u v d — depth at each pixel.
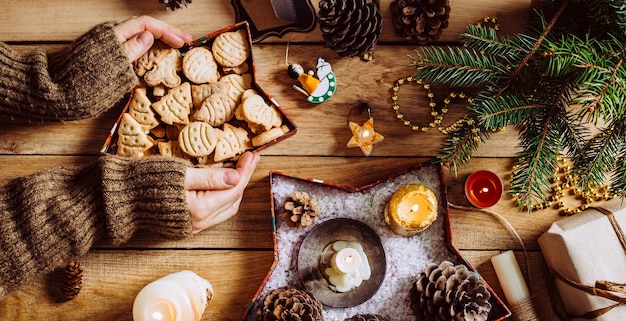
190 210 0.78
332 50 0.84
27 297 0.84
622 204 0.79
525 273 0.85
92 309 0.84
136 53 0.81
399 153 0.86
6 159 0.85
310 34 0.86
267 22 0.85
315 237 0.82
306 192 0.84
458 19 0.86
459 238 0.85
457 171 0.86
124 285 0.85
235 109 0.83
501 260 0.83
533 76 0.75
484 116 0.71
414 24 0.80
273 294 0.78
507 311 0.79
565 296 0.82
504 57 0.75
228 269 0.85
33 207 0.73
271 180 0.82
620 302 0.77
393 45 0.86
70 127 0.85
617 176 0.75
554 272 0.82
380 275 0.82
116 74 0.79
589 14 0.72
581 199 0.86
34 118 0.81
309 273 0.82
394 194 0.79
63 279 0.82
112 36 0.78
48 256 0.74
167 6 0.84
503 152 0.86
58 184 0.76
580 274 0.78
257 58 0.86
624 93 0.66
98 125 0.85
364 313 0.83
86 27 0.86
